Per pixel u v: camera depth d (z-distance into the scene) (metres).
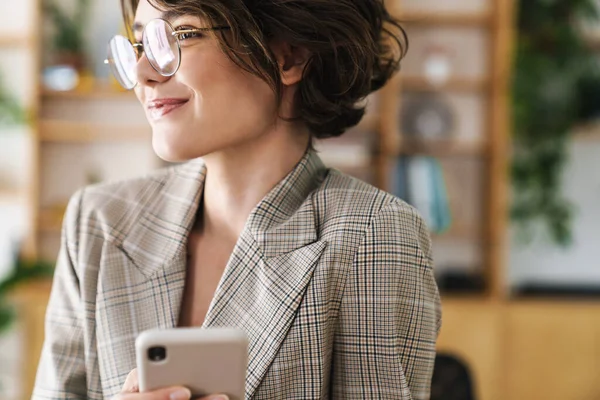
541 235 3.77
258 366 0.89
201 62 0.87
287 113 0.98
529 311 3.35
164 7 0.88
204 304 0.97
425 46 3.66
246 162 0.96
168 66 0.87
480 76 3.68
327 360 0.91
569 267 3.79
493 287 3.45
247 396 0.88
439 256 3.77
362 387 0.91
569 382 3.35
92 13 3.62
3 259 3.66
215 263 0.99
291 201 0.97
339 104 1.00
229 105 0.89
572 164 3.77
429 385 0.97
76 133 3.55
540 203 3.64
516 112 3.46
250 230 0.94
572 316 3.36
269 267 0.92
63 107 3.68
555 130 3.52
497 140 3.45
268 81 0.89
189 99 0.89
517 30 3.55
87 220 1.03
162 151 0.90
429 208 3.43
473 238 3.74
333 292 0.91
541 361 3.35
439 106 3.63
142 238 1.01
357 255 0.91
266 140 0.96
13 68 3.68
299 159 1.01
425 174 3.45
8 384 3.49
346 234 0.92
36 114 3.44
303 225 0.94
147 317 0.96
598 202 3.77
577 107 3.56
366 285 0.90
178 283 0.97
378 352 0.90
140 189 1.06
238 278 0.92
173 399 0.72
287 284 0.90
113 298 0.97
